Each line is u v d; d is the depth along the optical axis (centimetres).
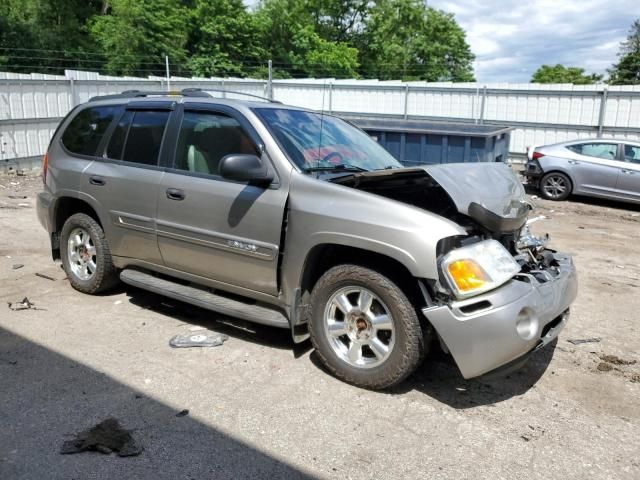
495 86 1764
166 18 3127
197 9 3444
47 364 383
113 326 453
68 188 512
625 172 1175
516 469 290
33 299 509
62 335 432
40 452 287
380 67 4775
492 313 324
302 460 290
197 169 431
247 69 3603
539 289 351
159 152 455
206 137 431
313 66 3953
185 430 312
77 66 2972
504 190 393
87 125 522
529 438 319
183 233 432
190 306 503
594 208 1191
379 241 342
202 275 436
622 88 1576
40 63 2822
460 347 325
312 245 368
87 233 514
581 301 573
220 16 3478
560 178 1253
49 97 1376
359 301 362
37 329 441
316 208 368
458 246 340
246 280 407
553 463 296
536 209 1159
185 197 428
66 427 310
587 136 1653
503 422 335
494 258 342
